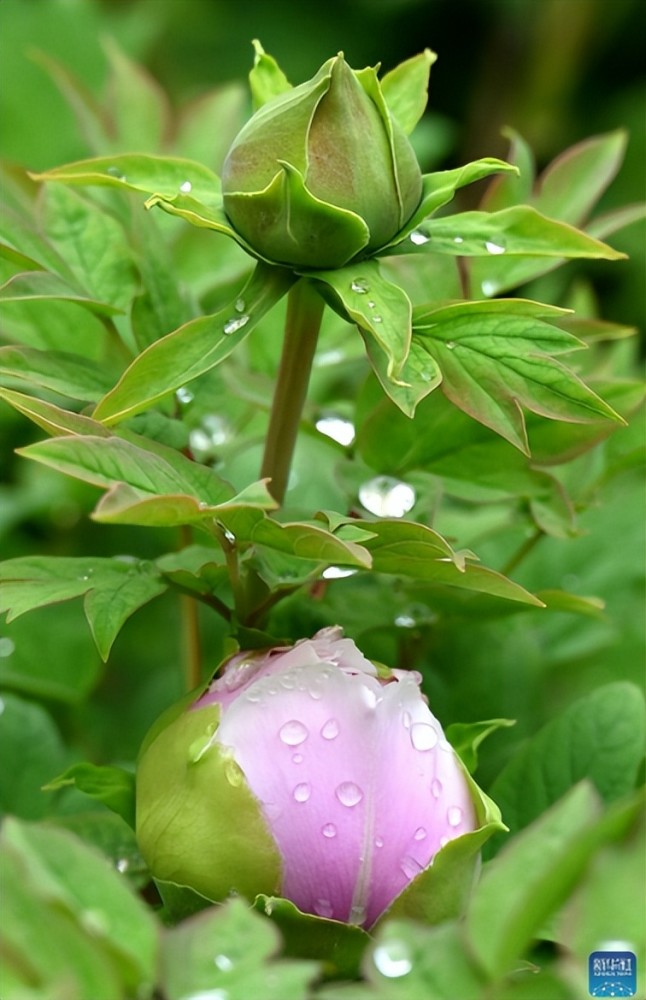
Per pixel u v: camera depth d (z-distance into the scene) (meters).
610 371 0.37
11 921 0.21
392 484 0.31
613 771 0.30
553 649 0.38
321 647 0.26
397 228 0.26
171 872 0.25
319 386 0.37
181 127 0.38
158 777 0.25
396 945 0.22
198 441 0.32
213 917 0.21
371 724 0.25
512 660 0.35
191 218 0.26
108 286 0.32
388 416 0.31
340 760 0.25
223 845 0.25
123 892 0.21
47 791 0.32
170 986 0.21
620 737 0.30
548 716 0.36
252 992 0.21
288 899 0.25
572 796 0.22
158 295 0.31
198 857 0.25
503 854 0.22
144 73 0.39
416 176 0.27
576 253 0.27
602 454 0.34
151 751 0.26
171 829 0.25
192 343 0.26
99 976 0.21
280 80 0.28
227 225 0.26
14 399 0.25
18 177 0.34
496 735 0.34
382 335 0.25
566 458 0.30
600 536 0.39
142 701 0.40
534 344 0.27
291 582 0.28
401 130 0.26
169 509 0.24
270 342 0.35
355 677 0.25
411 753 0.25
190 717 0.25
